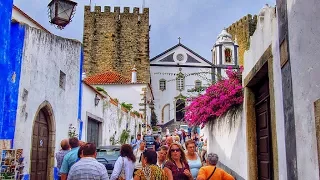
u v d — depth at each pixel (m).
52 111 11.55
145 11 47.06
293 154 4.70
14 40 9.26
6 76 8.50
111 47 46.06
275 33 5.65
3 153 8.01
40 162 10.98
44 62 10.84
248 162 8.22
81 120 14.75
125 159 7.18
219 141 13.28
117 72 45.53
